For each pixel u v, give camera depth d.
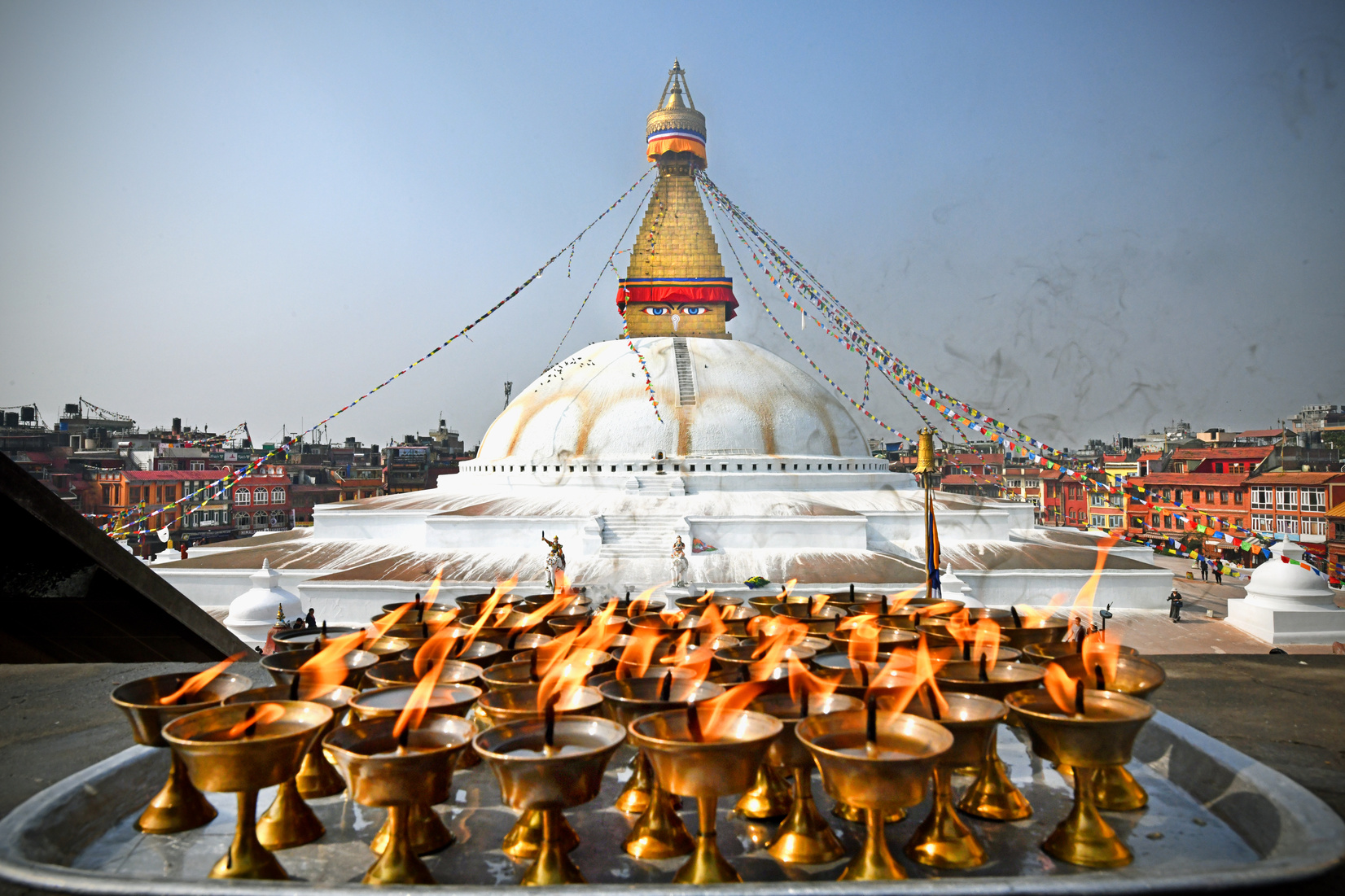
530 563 28.05
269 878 2.59
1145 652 23.06
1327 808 2.67
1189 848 2.87
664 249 41.19
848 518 29.30
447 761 2.58
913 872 2.71
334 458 100.88
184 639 5.14
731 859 2.85
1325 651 23.12
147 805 3.31
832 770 2.44
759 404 36.56
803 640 4.07
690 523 29.02
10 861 2.30
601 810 3.38
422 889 2.05
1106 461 64.50
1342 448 55.38
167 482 65.81
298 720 2.87
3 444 67.75
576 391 37.03
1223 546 50.41
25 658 5.27
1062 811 3.26
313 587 25.23
